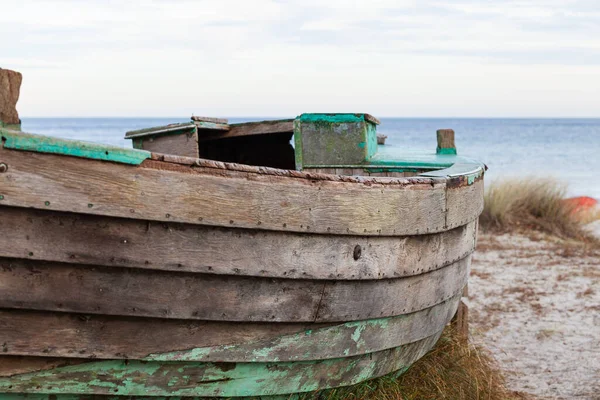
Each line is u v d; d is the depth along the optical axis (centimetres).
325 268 310
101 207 254
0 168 237
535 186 1245
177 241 271
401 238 343
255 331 302
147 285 271
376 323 345
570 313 702
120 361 279
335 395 350
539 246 1041
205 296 283
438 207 364
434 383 418
